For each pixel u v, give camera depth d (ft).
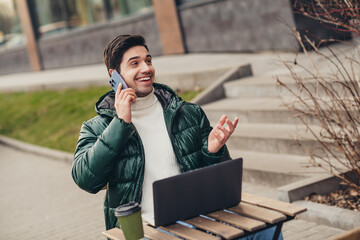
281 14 38.50
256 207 10.88
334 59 28.58
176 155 11.49
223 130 11.17
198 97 31.99
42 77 68.03
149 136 11.58
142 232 10.12
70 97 49.29
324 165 20.68
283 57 36.68
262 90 29.12
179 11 52.49
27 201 27.81
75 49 70.59
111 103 11.50
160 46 56.49
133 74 11.22
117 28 62.28
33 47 78.33
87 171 10.79
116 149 10.64
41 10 75.51
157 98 12.00
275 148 24.00
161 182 9.74
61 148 38.37
